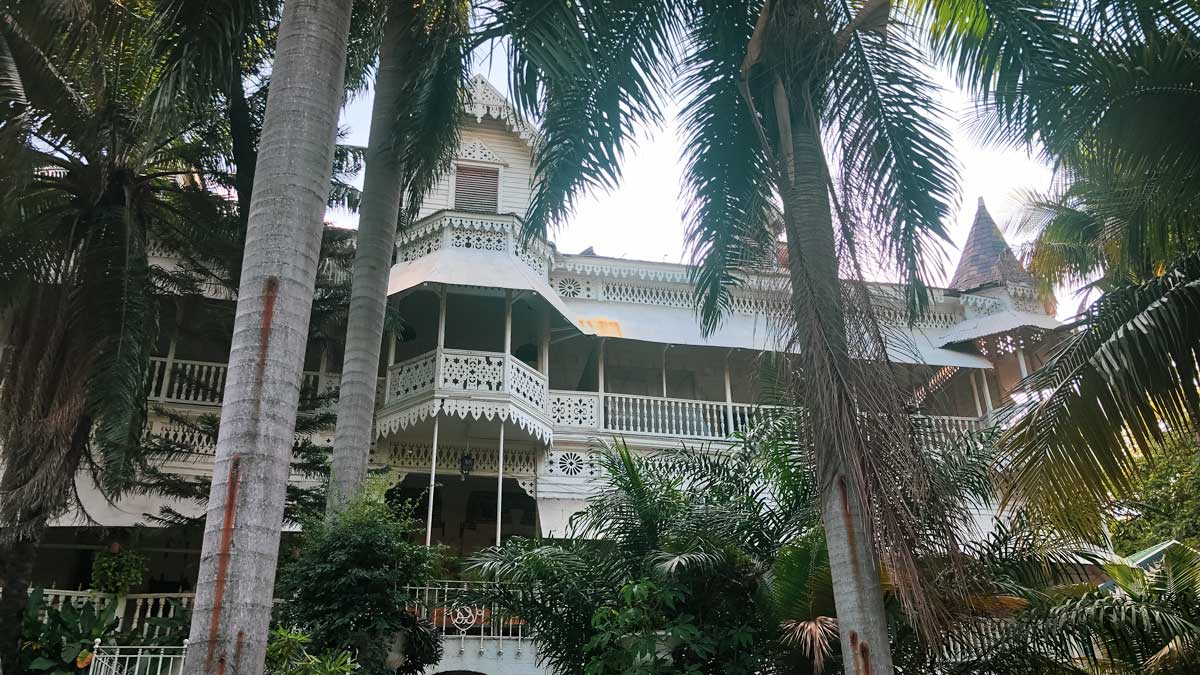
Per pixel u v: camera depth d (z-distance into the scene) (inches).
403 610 360.8
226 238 567.5
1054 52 358.6
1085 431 306.3
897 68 374.6
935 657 336.8
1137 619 349.4
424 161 430.0
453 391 647.8
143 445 565.3
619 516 402.0
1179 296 305.0
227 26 338.3
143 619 544.1
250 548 222.5
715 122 406.0
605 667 363.9
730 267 406.9
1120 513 426.6
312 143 266.5
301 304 251.0
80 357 470.3
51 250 508.1
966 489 368.2
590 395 727.1
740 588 375.9
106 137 507.2
